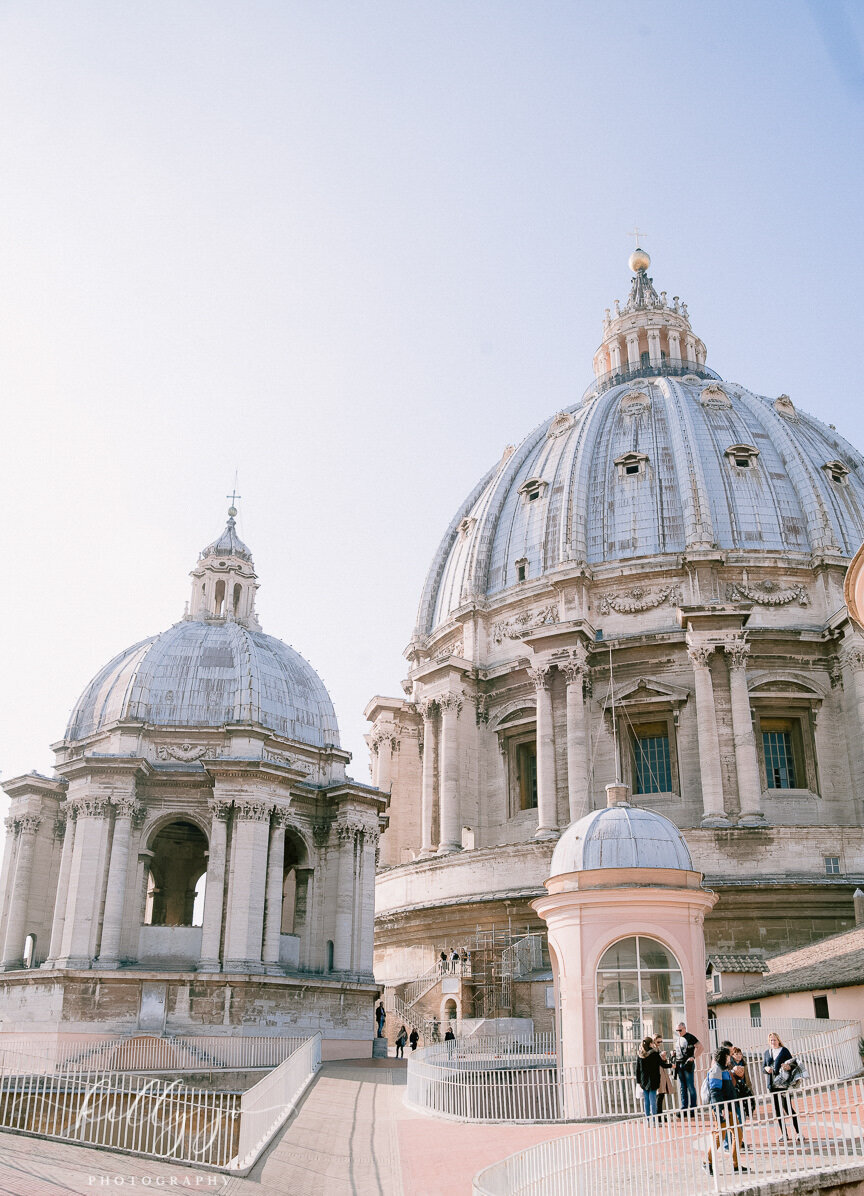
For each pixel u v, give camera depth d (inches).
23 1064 1894.7
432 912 2598.4
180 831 2564.0
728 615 2632.9
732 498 3038.9
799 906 2268.7
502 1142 1052.5
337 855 2406.5
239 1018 2047.2
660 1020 1307.8
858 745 2598.4
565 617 2920.8
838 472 3225.9
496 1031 2074.3
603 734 2768.2
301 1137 1160.2
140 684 2369.6
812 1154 794.2
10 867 2395.4
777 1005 1710.1
